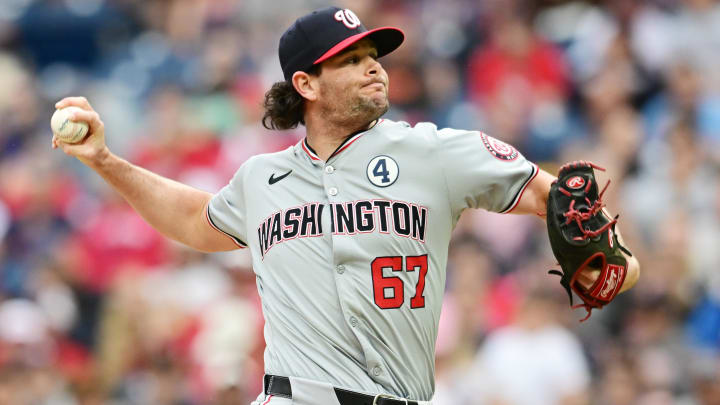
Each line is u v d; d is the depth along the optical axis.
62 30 54.75
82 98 16.45
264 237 15.60
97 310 39.62
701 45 46.75
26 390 34.59
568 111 46.03
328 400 14.80
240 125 45.59
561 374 32.34
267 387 15.38
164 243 40.19
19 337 35.59
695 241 37.28
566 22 49.03
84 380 35.81
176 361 33.75
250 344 30.44
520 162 15.35
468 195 15.27
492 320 34.72
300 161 15.70
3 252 42.62
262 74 47.88
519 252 37.22
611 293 15.40
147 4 55.12
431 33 48.47
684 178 39.56
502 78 46.00
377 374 14.81
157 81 50.25
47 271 40.22
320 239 15.15
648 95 45.56
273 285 15.45
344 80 15.45
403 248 14.90
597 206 15.00
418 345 15.09
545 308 33.16
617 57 45.84
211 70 48.06
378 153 15.27
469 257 35.81
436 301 15.25
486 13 48.84
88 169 46.00
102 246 40.22
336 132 15.66
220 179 42.84
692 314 34.75
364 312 14.77
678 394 32.12
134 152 45.47
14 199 43.94
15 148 48.06
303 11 50.31
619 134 42.31
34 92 51.25
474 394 32.44
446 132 15.45
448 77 46.34
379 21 48.47
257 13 50.62
